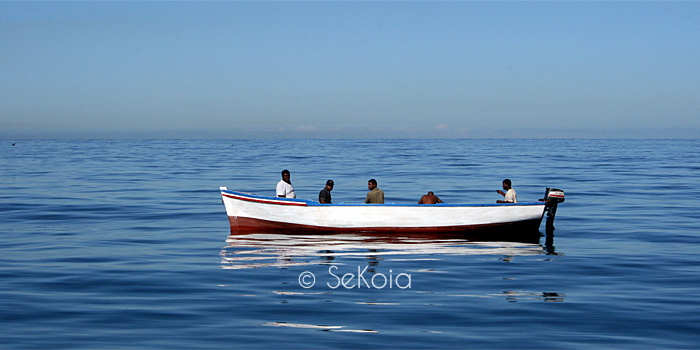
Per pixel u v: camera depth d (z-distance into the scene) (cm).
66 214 2202
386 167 5359
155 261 1338
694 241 1628
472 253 1448
